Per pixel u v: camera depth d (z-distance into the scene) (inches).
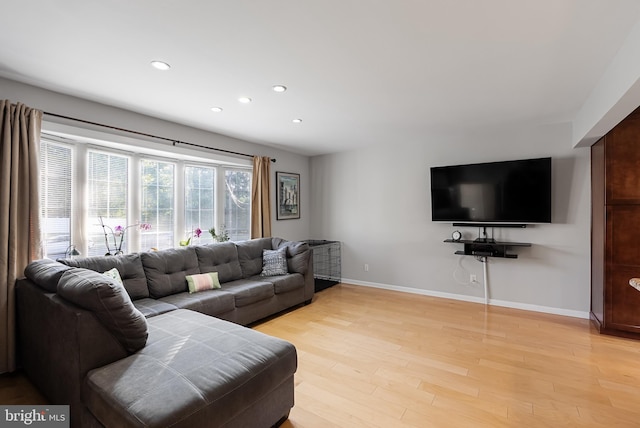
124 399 53.0
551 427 70.5
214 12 64.4
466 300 168.7
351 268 209.3
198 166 164.7
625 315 118.3
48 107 105.3
